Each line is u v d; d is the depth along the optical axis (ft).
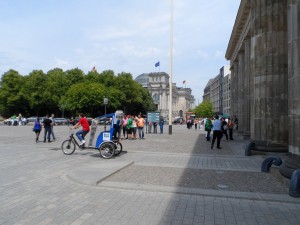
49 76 274.16
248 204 22.08
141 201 22.33
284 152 47.57
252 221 18.44
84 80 277.85
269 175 32.50
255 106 50.42
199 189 25.72
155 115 114.32
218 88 451.94
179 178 30.32
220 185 27.53
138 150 54.54
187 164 39.55
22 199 22.47
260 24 49.90
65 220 18.03
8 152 50.01
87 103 241.76
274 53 48.70
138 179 29.53
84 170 32.76
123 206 21.02
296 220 18.72
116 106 261.24
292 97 27.58
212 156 47.55
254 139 50.42
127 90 290.97
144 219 18.45
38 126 69.00
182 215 19.34
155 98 474.49
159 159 43.93
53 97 261.65
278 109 48.47
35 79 264.72
